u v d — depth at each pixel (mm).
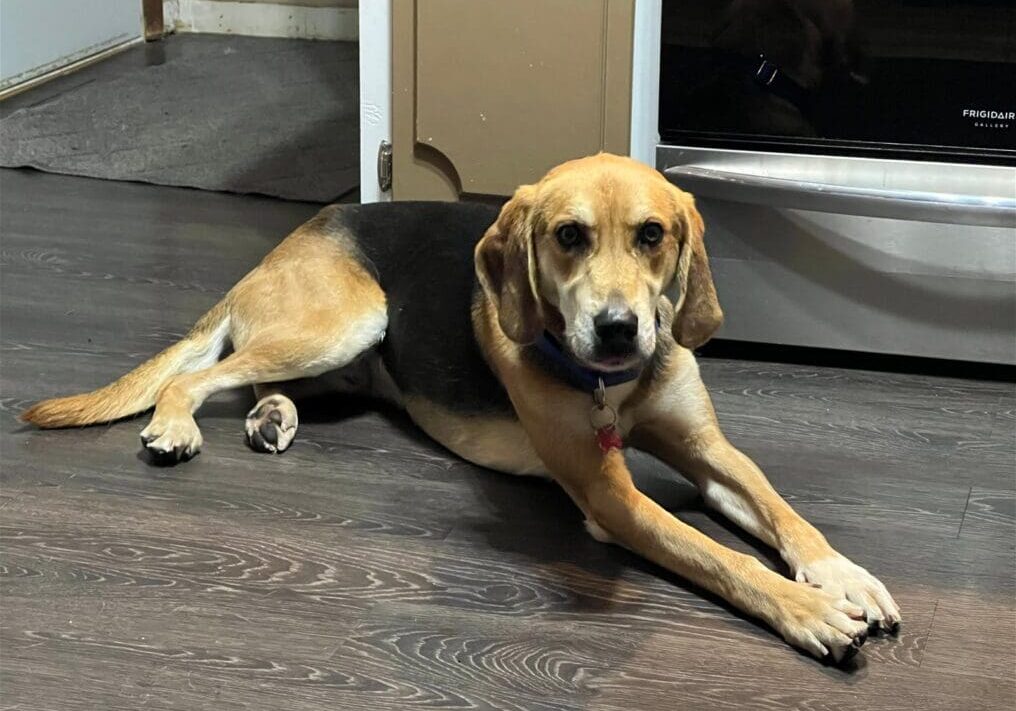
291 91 2551
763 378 1443
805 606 969
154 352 1477
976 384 1431
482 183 1574
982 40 1317
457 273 1260
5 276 1688
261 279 1321
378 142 1616
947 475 1230
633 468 1249
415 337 1272
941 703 917
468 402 1229
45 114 2359
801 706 914
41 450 1259
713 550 1023
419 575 1068
